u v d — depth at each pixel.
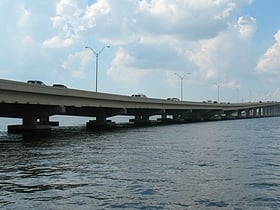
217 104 177.38
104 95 87.44
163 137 61.81
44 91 64.88
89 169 26.81
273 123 139.62
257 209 16.16
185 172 25.28
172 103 132.38
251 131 81.19
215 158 32.91
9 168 27.61
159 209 16.14
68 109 97.81
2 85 53.75
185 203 17.08
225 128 96.75
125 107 101.69
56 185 21.09
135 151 39.22
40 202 17.27
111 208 16.28
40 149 41.62
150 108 118.88
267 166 28.03
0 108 71.19
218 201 17.44
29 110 74.62
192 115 179.38
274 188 20.20
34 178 23.36
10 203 17.06
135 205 16.75
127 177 23.42
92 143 49.47
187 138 59.22
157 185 20.91
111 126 106.50
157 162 30.33
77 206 16.59
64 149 41.56
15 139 56.47
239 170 26.11
